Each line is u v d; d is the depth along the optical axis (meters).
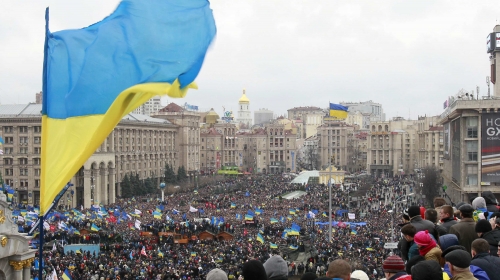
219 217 112.94
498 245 18.78
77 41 18.53
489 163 125.06
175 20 17.45
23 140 166.75
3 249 35.41
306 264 71.69
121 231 101.94
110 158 175.12
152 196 187.38
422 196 160.12
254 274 14.85
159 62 17.02
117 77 17.55
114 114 17.14
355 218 122.38
